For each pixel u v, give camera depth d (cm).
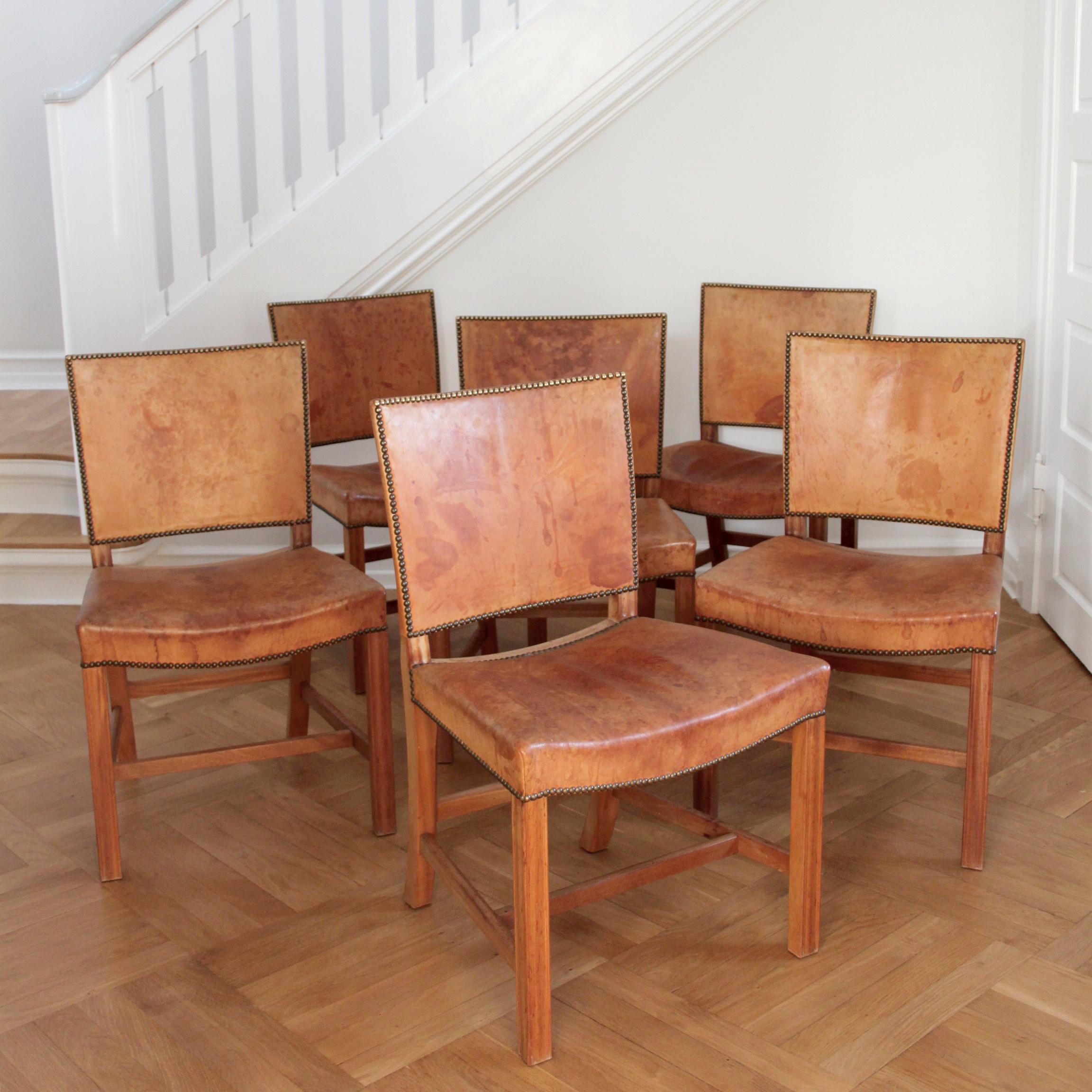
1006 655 315
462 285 358
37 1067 177
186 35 338
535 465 203
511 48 337
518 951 174
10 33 467
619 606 216
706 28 334
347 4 338
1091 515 298
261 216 351
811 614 217
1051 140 317
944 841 233
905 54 339
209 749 231
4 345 493
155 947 205
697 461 316
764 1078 172
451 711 185
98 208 345
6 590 365
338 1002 190
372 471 312
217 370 248
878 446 248
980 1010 185
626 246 356
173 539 374
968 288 354
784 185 350
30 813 249
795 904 196
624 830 240
